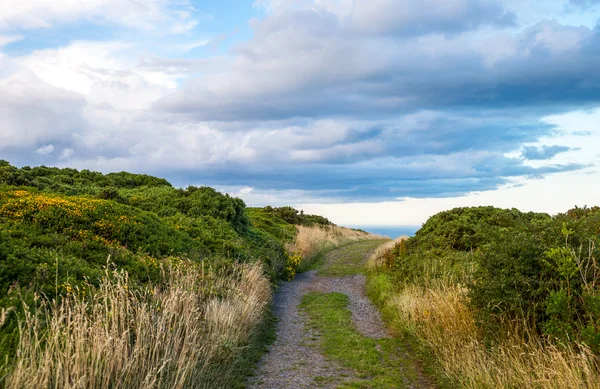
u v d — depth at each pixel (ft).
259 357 26.03
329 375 23.34
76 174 80.53
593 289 18.03
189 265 34.14
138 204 60.70
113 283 23.32
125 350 16.92
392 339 29.76
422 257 44.37
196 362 19.49
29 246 27.76
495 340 20.75
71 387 14.33
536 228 23.32
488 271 22.48
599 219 22.16
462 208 58.49
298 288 50.75
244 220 69.72
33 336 16.83
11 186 47.88
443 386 20.75
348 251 87.45
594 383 14.85
